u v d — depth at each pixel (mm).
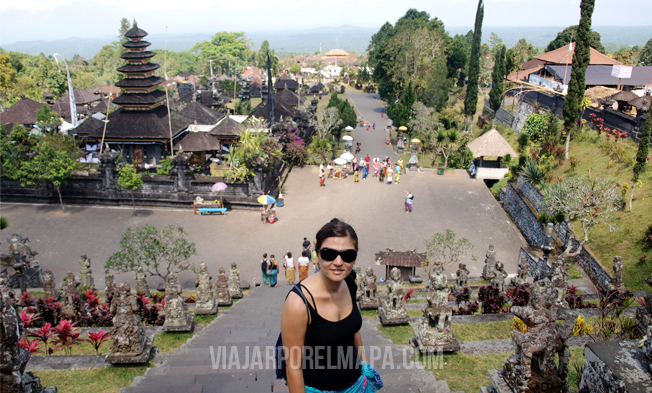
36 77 92438
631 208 24250
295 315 3543
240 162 35875
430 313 9664
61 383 8914
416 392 7199
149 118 45656
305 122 56375
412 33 79750
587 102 38031
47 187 36219
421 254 22719
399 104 60719
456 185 41188
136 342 9680
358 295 16281
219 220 33594
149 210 35594
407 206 34938
